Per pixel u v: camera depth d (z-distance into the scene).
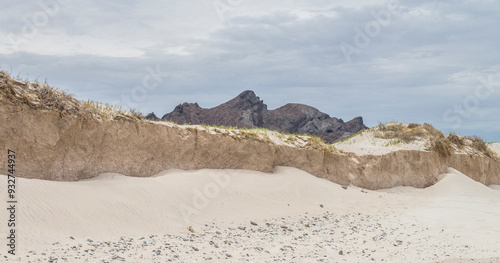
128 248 11.02
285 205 18.28
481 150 33.44
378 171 25.30
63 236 11.12
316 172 22.95
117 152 16.53
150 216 13.88
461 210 19.28
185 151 18.69
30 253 9.68
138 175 17.14
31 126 14.16
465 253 11.82
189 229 13.78
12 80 14.42
